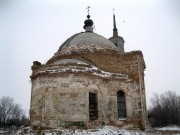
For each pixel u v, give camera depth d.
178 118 53.38
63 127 15.62
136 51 20.30
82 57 20.20
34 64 20.98
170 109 54.84
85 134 13.96
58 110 15.94
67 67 17.03
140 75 20.53
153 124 54.25
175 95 57.66
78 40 21.91
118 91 18.86
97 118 17.00
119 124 18.00
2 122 65.19
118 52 20.81
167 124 53.31
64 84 16.44
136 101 19.19
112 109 18.02
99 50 20.38
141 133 16.23
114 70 20.14
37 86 17.30
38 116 16.59
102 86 17.88
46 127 15.79
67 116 15.84
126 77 19.47
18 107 70.81
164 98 58.16
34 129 16.11
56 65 17.33
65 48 21.47
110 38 31.14
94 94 17.36
